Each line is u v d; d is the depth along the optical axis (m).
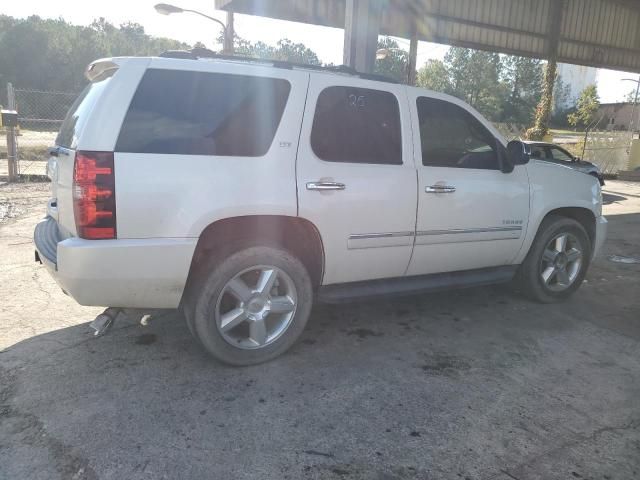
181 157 3.12
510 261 4.73
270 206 3.34
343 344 3.98
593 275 6.28
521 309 4.91
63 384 3.22
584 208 5.09
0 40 65.62
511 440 2.80
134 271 3.06
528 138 20.06
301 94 3.52
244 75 3.38
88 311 4.44
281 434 2.79
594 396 3.31
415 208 3.95
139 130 3.05
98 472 2.44
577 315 4.80
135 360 3.57
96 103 3.05
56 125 25.45
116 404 3.02
